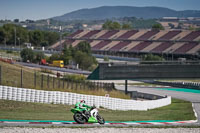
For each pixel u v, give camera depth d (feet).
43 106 398.83
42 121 289.53
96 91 514.27
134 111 462.19
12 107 372.38
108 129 265.13
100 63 641.81
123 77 651.66
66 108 405.80
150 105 515.91
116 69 647.97
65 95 431.43
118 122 311.27
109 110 445.78
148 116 390.01
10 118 293.23
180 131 274.57
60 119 307.58
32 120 291.17
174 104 606.14
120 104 465.88
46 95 420.77
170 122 331.77
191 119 360.48
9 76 530.27
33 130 246.27
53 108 394.93
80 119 278.26
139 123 311.88
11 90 404.36
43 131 244.83
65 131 248.73
